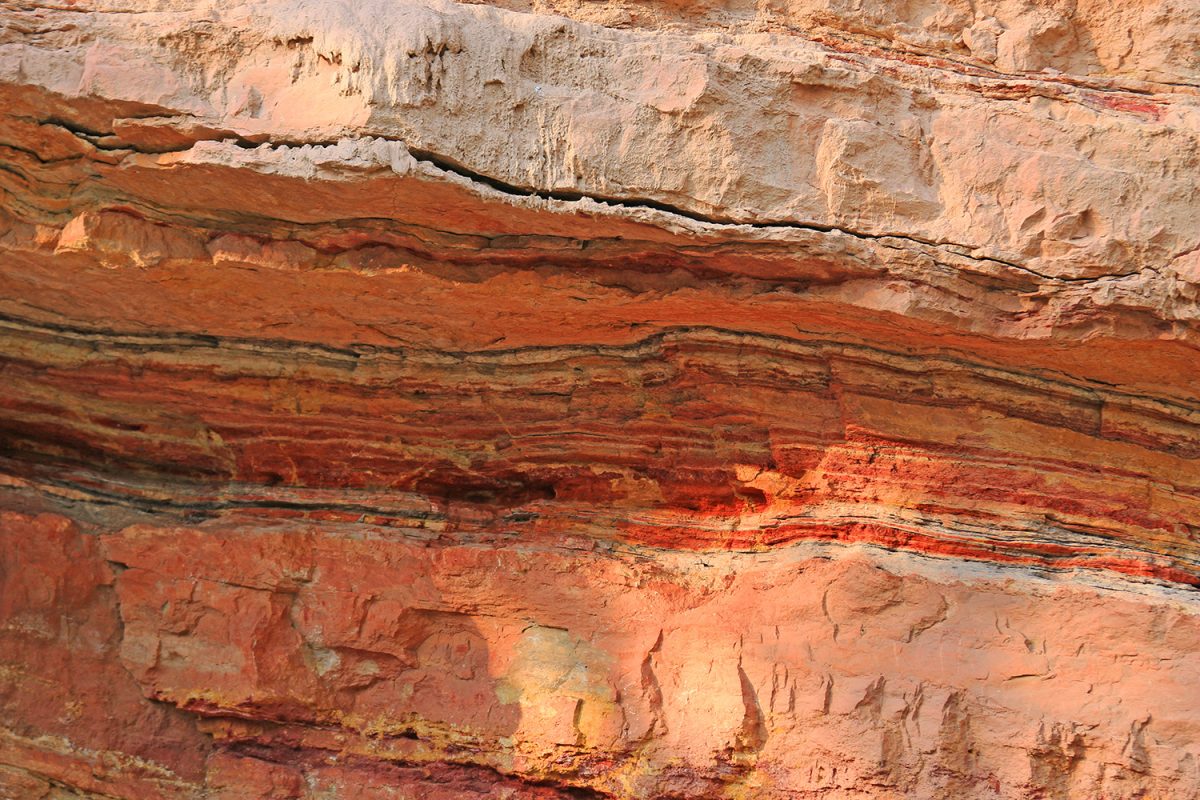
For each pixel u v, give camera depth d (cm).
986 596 829
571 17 855
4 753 911
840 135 783
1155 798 776
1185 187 785
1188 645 794
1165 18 863
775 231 768
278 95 747
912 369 841
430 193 740
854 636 835
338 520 940
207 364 926
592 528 924
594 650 884
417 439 941
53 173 788
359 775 907
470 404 921
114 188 787
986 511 848
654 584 886
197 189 764
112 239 798
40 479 959
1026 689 810
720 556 898
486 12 779
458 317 864
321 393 931
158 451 966
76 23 755
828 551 860
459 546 912
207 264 809
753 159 774
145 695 925
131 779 915
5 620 919
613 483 927
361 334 898
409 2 759
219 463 966
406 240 787
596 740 865
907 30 873
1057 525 848
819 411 866
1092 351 801
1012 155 790
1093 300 769
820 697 827
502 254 794
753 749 841
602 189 757
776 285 800
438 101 737
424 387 920
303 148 732
